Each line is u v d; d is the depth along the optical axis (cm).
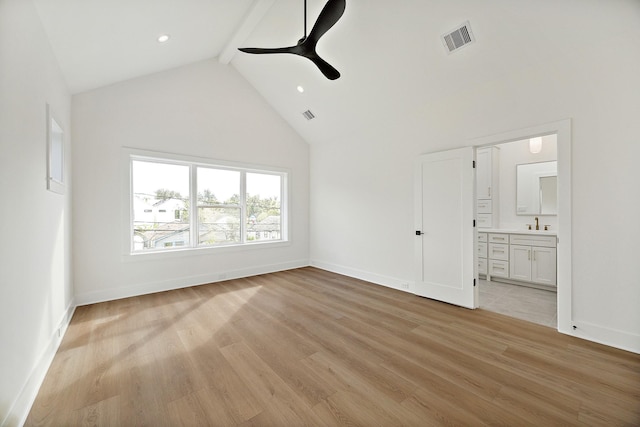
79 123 320
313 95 425
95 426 142
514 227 468
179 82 393
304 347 225
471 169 306
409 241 377
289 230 522
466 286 314
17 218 150
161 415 150
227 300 341
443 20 258
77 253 317
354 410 154
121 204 347
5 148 137
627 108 213
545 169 437
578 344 228
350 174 466
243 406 157
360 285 411
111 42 257
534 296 361
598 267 230
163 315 291
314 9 290
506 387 173
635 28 207
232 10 300
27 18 169
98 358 208
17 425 140
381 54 313
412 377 185
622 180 217
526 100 265
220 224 447
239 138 454
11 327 141
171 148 386
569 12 214
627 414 149
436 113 341
